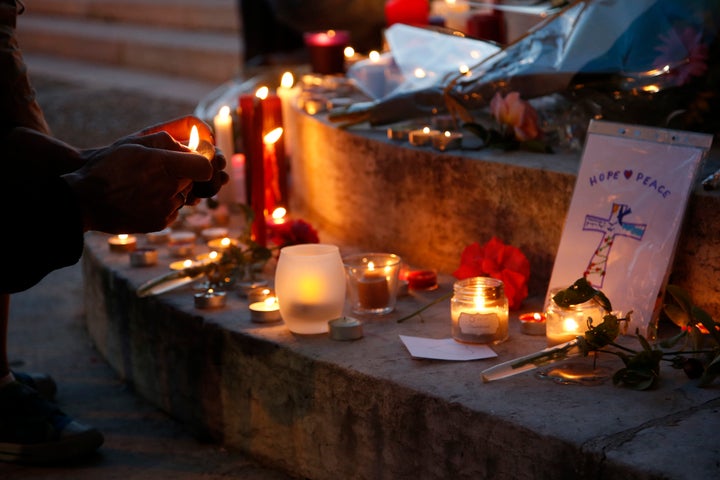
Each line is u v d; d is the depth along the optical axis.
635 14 2.52
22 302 3.75
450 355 2.06
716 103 2.44
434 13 4.05
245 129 3.16
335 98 3.44
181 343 2.51
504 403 1.80
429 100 2.87
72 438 2.35
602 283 2.19
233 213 3.45
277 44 5.46
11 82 2.25
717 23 2.44
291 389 2.18
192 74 8.76
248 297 2.54
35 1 12.09
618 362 1.99
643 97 2.48
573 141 2.61
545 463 1.66
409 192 2.76
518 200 2.45
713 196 2.07
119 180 1.70
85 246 3.22
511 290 2.31
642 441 1.61
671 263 2.10
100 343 3.11
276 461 2.27
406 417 1.91
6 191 1.67
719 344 1.88
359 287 2.38
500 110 2.62
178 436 2.52
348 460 2.07
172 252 3.00
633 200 2.18
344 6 4.46
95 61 10.15
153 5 10.23
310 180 3.31
